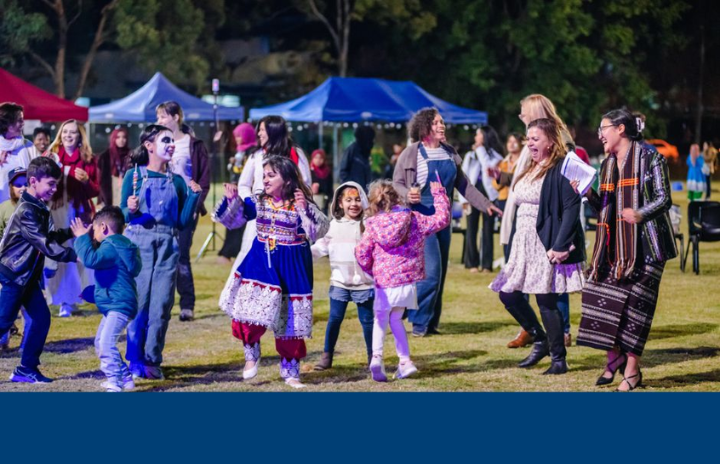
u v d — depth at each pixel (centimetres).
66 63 4328
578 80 4116
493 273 1252
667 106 4525
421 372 677
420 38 4016
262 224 613
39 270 642
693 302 986
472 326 868
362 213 682
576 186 621
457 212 1327
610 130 601
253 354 642
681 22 4475
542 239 640
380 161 2602
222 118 1850
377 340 642
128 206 638
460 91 3984
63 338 805
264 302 602
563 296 759
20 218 624
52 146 856
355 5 3956
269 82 4350
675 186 3075
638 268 598
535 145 648
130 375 628
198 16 4084
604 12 4150
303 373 676
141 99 1784
